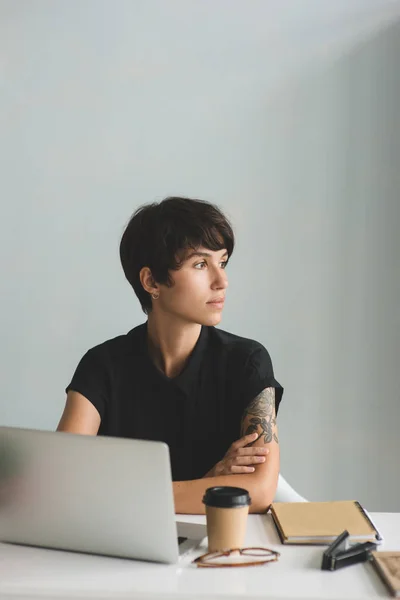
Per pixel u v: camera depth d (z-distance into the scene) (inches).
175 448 70.8
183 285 66.4
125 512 47.6
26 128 119.0
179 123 117.5
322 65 115.7
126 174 118.2
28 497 50.4
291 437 116.4
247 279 116.8
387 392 115.2
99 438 47.6
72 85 118.6
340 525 52.6
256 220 116.6
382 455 115.3
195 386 70.6
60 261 118.9
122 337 74.6
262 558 48.1
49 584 44.5
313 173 116.0
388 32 114.7
